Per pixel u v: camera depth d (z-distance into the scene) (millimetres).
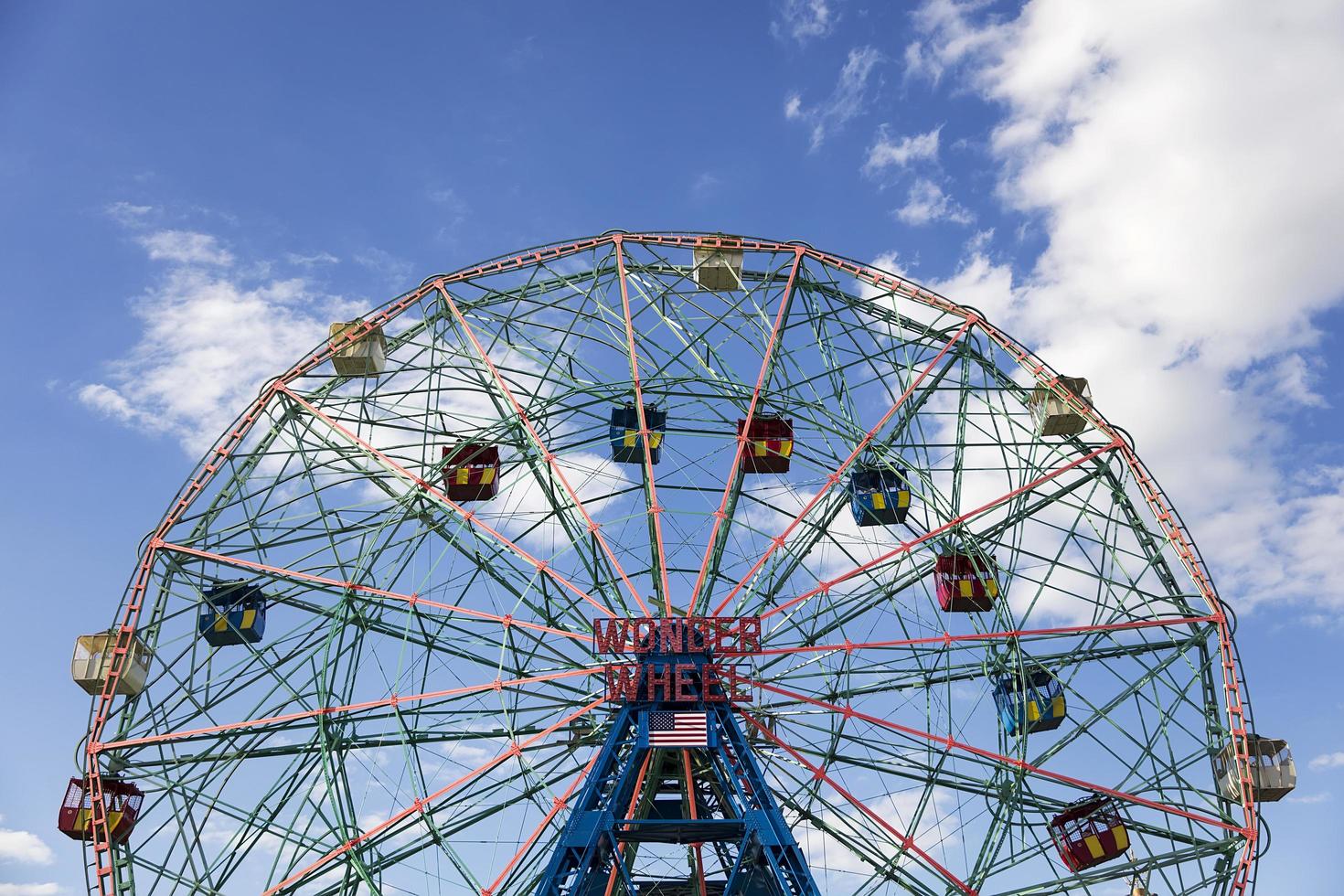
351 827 52219
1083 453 59844
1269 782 52094
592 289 63219
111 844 51625
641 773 50469
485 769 50312
